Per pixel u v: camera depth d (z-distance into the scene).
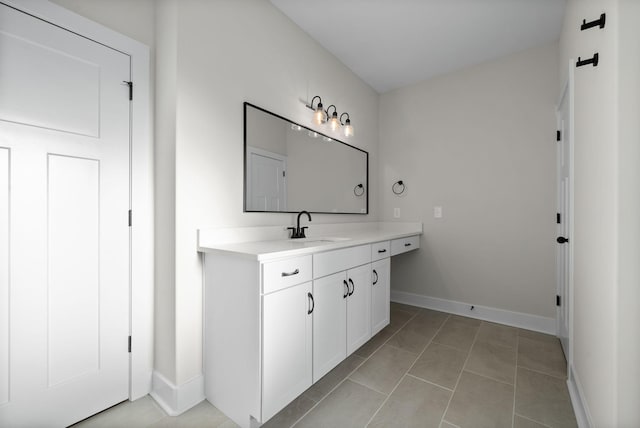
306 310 1.49
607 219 1.05
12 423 1.19
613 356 0.99
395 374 1.79
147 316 1.57
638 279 0.94
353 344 1.86
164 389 1.50
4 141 1.16
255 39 1.86
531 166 2.48
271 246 1.55
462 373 1.80
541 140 2.44
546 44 2.41
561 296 2.25
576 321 1.57
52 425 1.28
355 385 1.68
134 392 1.53
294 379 1.42
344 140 2.76
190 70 1.49
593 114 1.24
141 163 1.54
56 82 1.27
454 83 2.86
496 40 2.37
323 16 2.11
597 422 1.15
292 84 2.16
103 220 1.42
